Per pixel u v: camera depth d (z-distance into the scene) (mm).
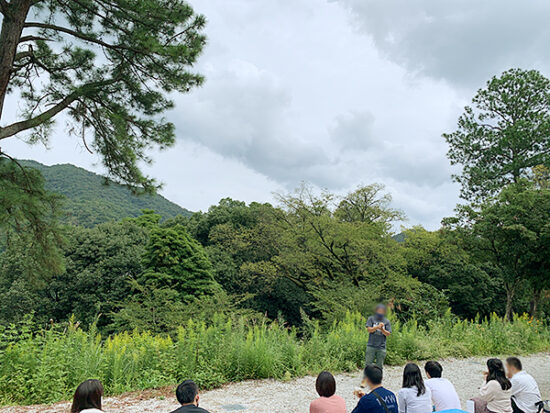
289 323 32031
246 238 33625
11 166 11133
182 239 26969
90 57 12648
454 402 4758
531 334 15875
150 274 25062
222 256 32406
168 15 11070
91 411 3316
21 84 13062
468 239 21328
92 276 27172
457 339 14008
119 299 27422
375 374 4305
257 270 29891
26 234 11156
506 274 20672
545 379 10445
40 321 26156
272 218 33562
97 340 9062
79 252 28438
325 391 4258
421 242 30031
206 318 20141
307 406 7152
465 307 30594
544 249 18406
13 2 10438
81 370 7840
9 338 7934
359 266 25062
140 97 12328
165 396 7488
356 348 10875
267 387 8398
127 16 11227
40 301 26719
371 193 29938
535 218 18141
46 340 8180
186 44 11633
